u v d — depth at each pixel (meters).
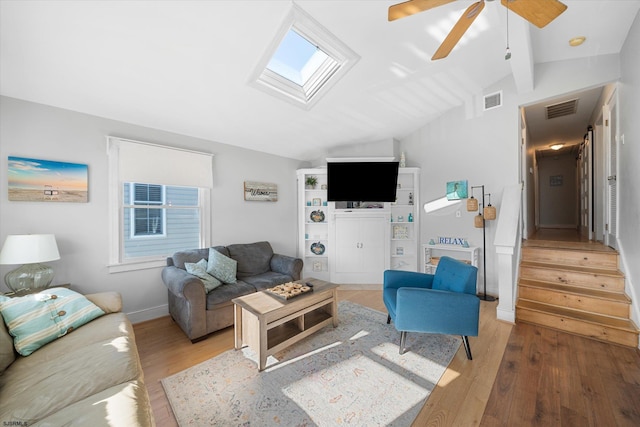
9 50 1.91
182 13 1.86
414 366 2.10
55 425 1.03
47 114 2.45
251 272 3.56
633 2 2.29
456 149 4.04
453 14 2.31
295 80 3.04
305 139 4.16
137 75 2.33
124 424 1.06
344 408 1.67
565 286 2.95
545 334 2.58
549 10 1.51
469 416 1.60
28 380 1.35
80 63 2.12
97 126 2.71
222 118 3.20
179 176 3.26
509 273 2.87
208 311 2.63
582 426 1.52
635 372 1.97
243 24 2.02
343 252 4.51
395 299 2.54
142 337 2.63
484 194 3.77
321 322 2.64
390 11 1.61
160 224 3.32
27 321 1.67
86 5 1.71
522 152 4.11
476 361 2.16
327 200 4.38
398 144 4.71
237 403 1.72
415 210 4.43
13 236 2.06
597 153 4.17
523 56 2.67
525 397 1.75
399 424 1.54
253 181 4.11
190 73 2.41
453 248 3.86
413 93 3.51
